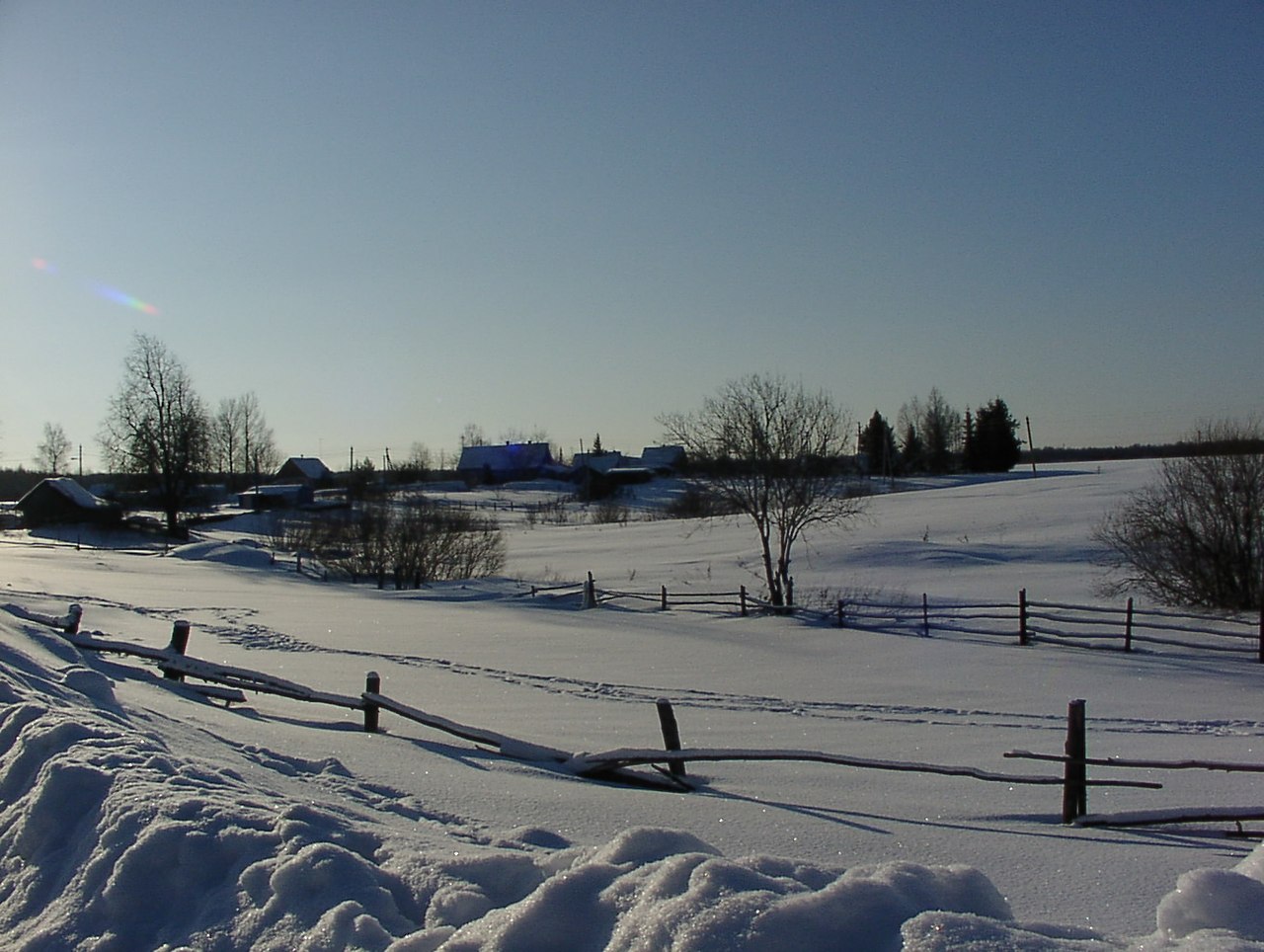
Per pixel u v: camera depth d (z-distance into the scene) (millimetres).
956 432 127312
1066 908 5461
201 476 84812
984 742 12500
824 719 14164
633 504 88188
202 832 4484
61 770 5297
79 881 4566
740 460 31484
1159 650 22281
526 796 7684
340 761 8312
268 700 12961
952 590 33219
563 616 28625
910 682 17906
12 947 4348
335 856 4105
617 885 3518
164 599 29234
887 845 6945
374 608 29578
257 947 3816
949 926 3025
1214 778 10703
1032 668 19812
